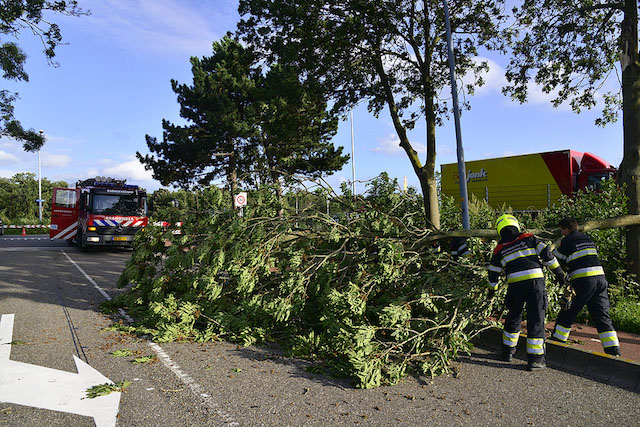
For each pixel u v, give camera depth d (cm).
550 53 1053
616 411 388
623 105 787
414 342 496
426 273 628
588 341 565
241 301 656
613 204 794
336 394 421
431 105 1082
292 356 536
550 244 559
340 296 528
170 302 641
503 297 578
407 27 1073
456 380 466
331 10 1074
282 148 1272
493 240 643
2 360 506
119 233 1836
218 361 516
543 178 1659
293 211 727
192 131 2577
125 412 373
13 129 1666
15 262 1464
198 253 675
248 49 1212
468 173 1947
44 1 1329
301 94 1145
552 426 358
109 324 679
